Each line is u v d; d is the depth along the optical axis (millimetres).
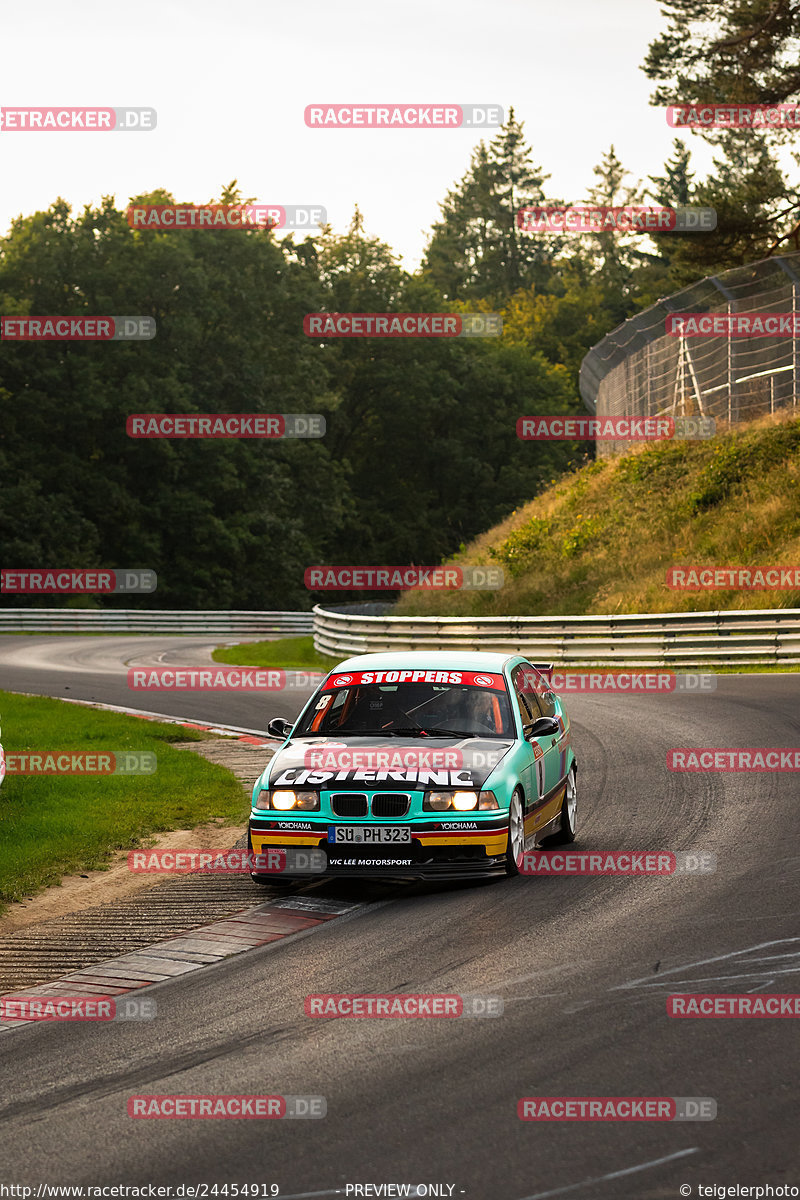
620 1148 11117
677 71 114938
